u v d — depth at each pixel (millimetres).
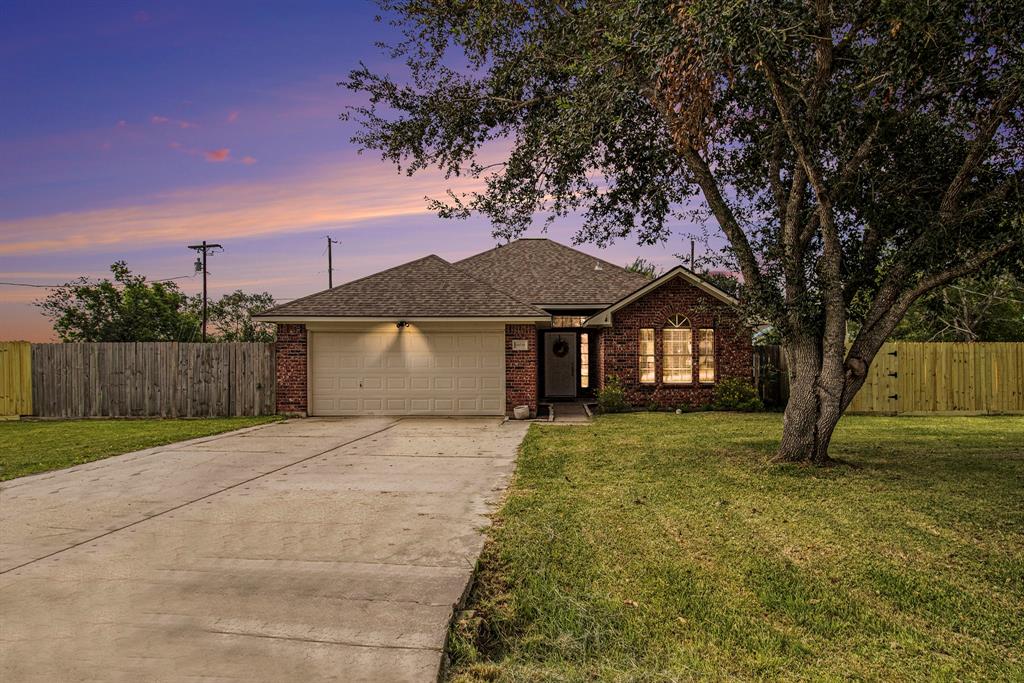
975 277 8898
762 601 4523
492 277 21641
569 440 11703
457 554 5199
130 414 16922
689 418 15672
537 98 10594
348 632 3777
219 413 16906
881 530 5969
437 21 10148
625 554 5348
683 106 7316
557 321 19719
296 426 14391
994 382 17438
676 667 3688
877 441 11547
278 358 16469
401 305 16406
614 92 8312
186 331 34625
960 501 6949
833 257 8609
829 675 3625
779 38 6773
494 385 16344
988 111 7855
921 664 3744
